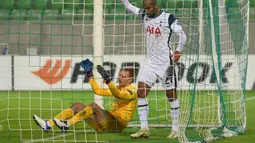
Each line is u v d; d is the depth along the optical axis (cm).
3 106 4500
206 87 3575
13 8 6128
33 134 2739
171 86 2642
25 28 6328
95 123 2644
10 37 6338
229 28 3444
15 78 6162
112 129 2695
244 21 3005
